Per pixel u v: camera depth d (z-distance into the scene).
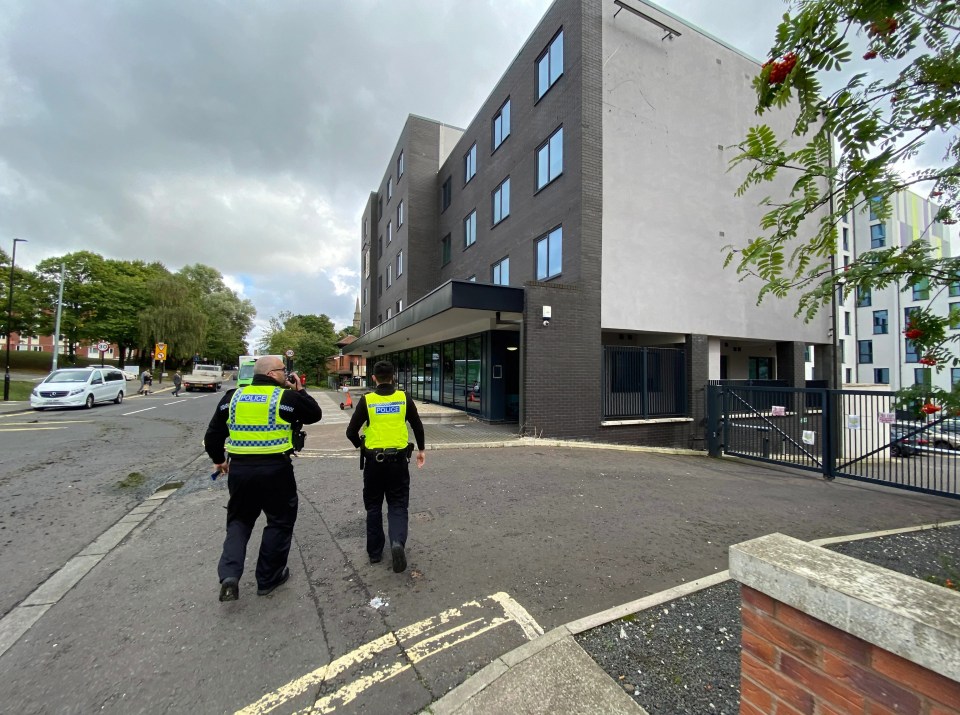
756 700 1.64
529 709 2.16
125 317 44.59
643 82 12.16
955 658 1.12
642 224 11.98
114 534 4.58
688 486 6.73
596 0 11.51
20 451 8.84
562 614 3.09
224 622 3.00
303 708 2.24
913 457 6.99
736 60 13.91
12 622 3.01
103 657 2.64
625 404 11.45
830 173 1.79
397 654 2.66
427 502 5.52
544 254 12.61
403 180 23.14
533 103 13.27
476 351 13.86
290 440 3.43
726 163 13.46
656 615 2.99
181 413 16.30
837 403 8.37
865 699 1.33
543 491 6.06
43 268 42.19
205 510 5.34
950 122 1.61
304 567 3.80
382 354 27.00
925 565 3.86
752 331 13.82
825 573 1.47
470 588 3.45
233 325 72.38
